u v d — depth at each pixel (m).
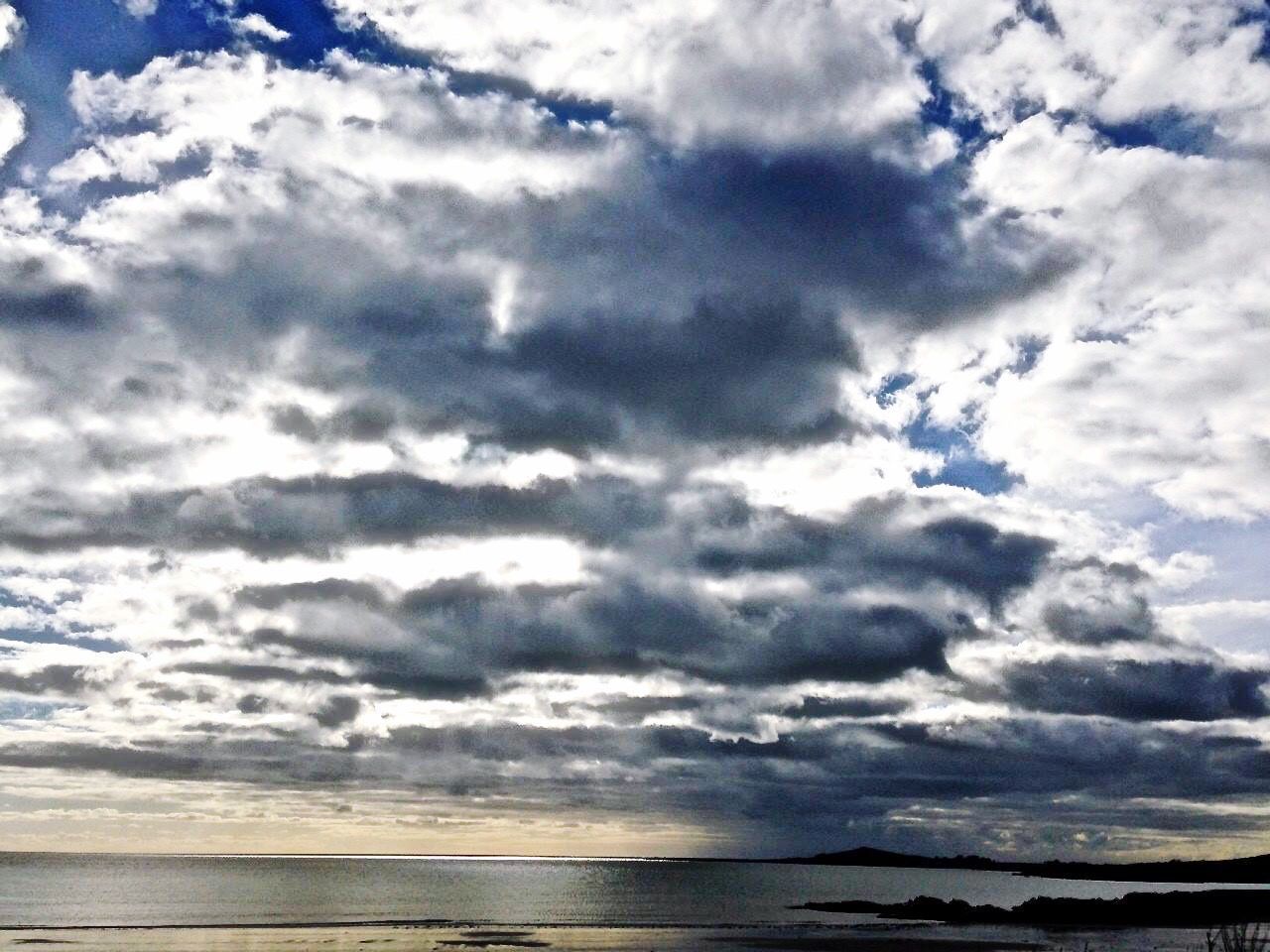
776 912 134.00
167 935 86.88
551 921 112.06
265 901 149.25
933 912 131.50
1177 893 149.75
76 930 91.94
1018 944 82.56
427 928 95.81
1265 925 106.12
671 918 121.31
